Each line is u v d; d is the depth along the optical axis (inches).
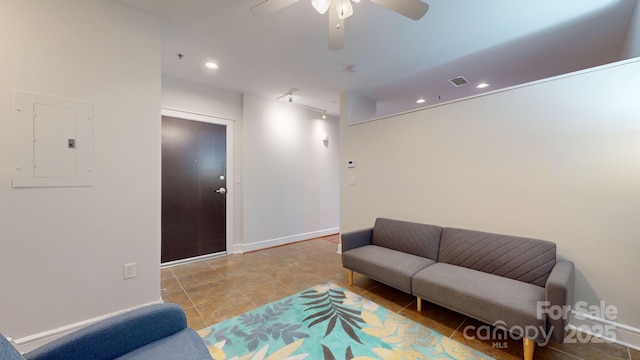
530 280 77.2
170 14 82.7
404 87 144.9
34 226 66.4
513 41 97.2
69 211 70.8
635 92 68.5
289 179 183.5
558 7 77.5
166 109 132.3
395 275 90.7
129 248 79.8
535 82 84.4
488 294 69.7
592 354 66.7
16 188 64.4
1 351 27.7
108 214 76.5
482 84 139.5
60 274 69.6
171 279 116.4
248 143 160.2
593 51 104.0
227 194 154.9
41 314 67.2
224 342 71.2
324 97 165.2
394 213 127.0
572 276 69.7
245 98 157.8
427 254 102.2
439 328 78.1
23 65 64.9
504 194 91.6
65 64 70.1
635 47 77.5
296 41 98.2
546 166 82.8
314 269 130.1
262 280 115.6
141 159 82.0
